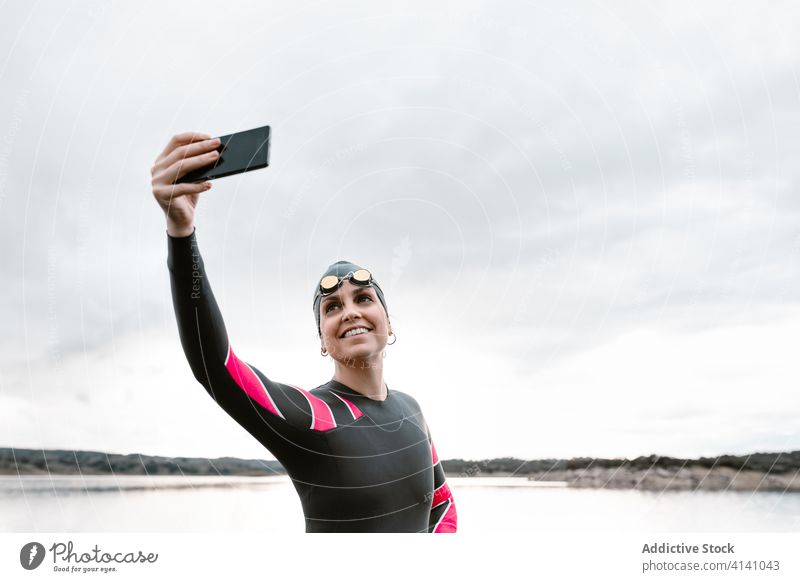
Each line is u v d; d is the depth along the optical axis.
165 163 2.34
